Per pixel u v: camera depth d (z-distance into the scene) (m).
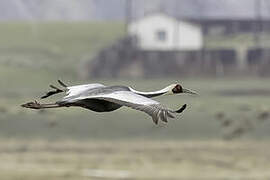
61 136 56.34
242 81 112.00
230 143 53.31
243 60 121.25
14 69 115.75
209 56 119.31
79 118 59.84
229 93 90.38
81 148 51.72
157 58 118.88
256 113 64.44
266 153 48.97
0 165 43.53
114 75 118.50
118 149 51.09
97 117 60.25
